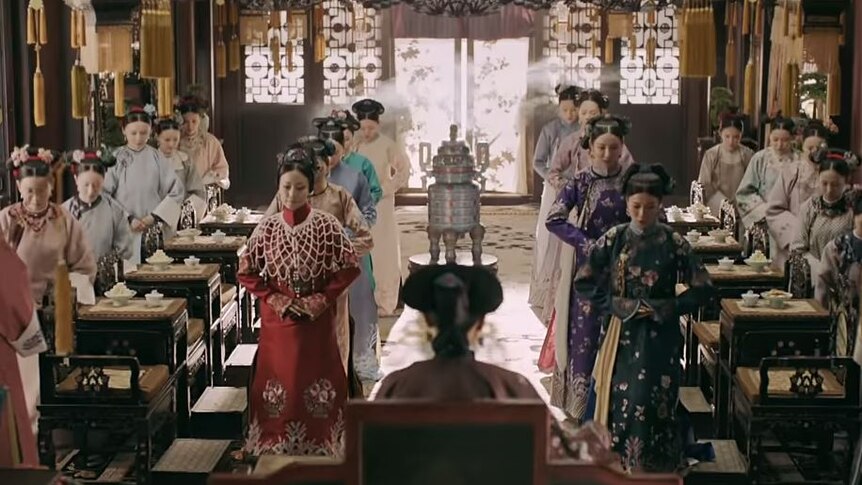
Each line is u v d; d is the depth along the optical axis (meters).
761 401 6.46
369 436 2.91
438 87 17.97
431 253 8.95
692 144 17.38
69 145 10.09
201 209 10.71
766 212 9.42
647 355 6.43
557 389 7.86
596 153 7.34
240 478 2.98
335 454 6.75
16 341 5.84
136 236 9.18
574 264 7.64
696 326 8.06
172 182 9.72
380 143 10.68
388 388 3.53
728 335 7.10
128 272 8.10
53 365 6.46
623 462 6.47
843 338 7.04
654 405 6.43
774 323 6.96
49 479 4.04
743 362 7.02
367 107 10.49
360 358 8.63
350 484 2.93
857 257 7.08
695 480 6.66
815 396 6.45
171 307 7.17
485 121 18.02
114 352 7.04
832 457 7.02
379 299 10.81
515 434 2.91
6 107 9.38
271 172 17.73
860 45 10.12
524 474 2.91
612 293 6.51
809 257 7.98
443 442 2.91
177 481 6.70
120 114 9.26
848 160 7.92
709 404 7.85
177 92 14.62
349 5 13.73
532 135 17.92
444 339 3.57
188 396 7.45
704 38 9.98
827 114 10.33
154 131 10.74
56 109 9.96
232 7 13.18
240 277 6.84
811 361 6.41
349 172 8.36
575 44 17.59
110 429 6.50
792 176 9.34
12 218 7.20
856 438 6.45
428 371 3.52
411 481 2.92
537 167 11.02
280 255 6.71
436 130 18.08
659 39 17.41
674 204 17.22
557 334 7.79
